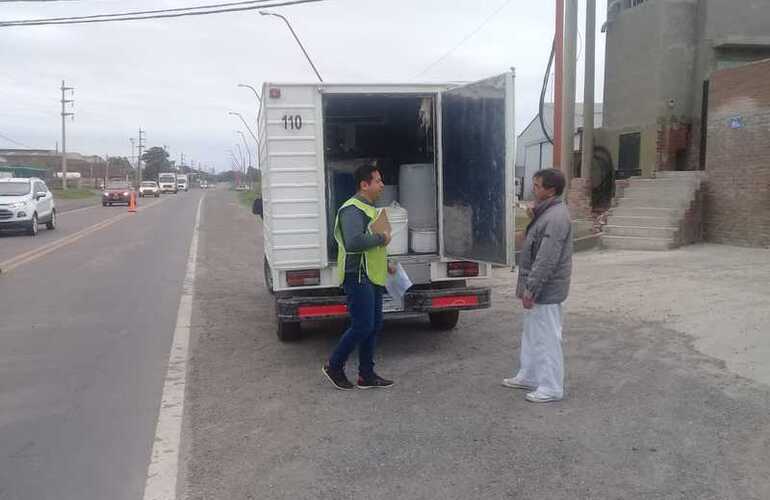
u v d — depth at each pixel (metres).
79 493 4.34
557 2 14.15
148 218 32.03
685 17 16.06
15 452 4.98
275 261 7.21
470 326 8.61
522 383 6.09
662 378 6.16
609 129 18.17
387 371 6.75
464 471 4.46
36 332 8.72
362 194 6.03
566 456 4.63
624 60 17.64
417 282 7.59
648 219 14.38
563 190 5.82
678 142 16.23
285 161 7.14
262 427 5.34
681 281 10.26
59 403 6.02
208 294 11.48
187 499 4.20
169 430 5.34
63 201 51.38
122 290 11.86
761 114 12.89
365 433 5.14
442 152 7.62
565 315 8.70
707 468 4.40
